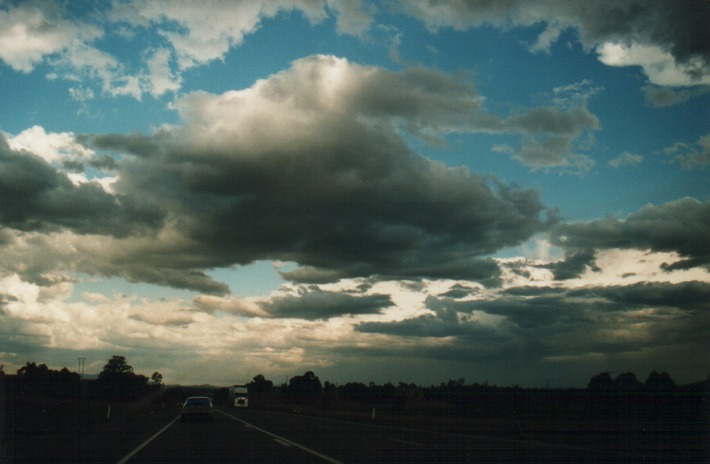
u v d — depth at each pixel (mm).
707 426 40906
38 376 93062
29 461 15266
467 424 43094
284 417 53094
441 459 16094
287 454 17312
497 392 73062
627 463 15578
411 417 58281
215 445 20453
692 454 18391
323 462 15156
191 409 38781
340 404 118562
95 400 97688
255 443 21500
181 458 16047
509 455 17484
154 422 38875
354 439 24266
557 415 61125
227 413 63281
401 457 16578
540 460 16109
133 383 116875
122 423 36844
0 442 20891
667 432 32781
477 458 16500
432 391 85312
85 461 15258
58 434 26188
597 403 61219
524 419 55375
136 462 15039
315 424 38969
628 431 33812
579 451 19188
